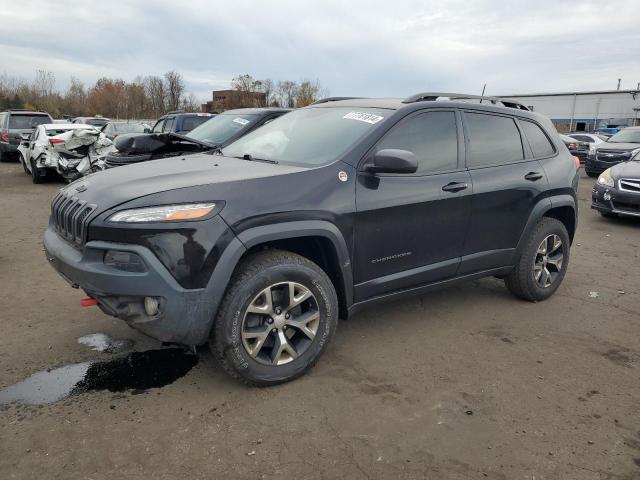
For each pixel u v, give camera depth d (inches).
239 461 99.5
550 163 186.4
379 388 127.3
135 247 108.8
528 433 110.7
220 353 118.2
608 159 608.4
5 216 329.7
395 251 143.9
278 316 123.6
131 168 143.1
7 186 471.2
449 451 104.3
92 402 117.8
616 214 351.9
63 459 98.6
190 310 111.6
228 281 114.2
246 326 120.3
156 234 108.8
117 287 110.1
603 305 190.4
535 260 184.2
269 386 125.7
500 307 185.0
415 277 150.4
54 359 137.2
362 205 133.7
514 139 177.9
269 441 105.7
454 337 158.2
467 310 181.2
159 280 108.8
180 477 94.9
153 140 278.1
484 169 164.1
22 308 170.7
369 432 109.6
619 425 114.5
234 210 115.1
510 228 173.3
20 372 130.2
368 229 136.1
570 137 956.6
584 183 599.2
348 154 136.0
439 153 154.2
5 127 665.0
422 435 109.1
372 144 139.6
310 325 129.0
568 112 2222.0
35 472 94.8
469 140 162.9
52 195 422.0
